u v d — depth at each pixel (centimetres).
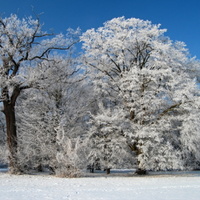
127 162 2069
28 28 1998
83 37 2253
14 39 1973
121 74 2128
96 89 2153
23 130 2078
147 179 1537
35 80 1936
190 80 2056
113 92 2242
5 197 797
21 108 2248
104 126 1991
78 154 1803
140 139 1861
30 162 2011
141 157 1855
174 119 1969
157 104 1950
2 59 1897
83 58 2255
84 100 2173
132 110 1989
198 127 1859
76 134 2031
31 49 2080
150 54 2128
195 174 2062
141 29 2195
